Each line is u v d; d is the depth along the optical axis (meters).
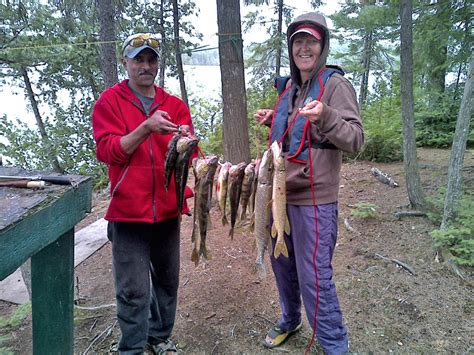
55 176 1.56
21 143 10.78
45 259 1.59
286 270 2.48
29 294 3.30
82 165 10.80
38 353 1.71
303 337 2.76
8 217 1.14
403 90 4.50
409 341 2.65
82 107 11.66
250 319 2.97
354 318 2.91
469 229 3.62
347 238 4.25
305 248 2.21
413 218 4.51
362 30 9.19
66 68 11.57
